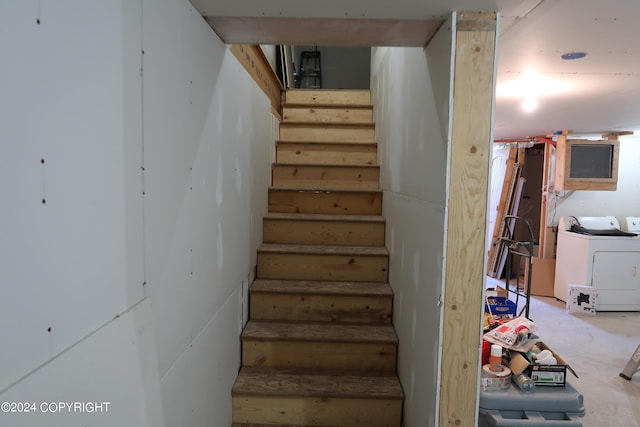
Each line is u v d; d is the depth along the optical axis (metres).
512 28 1.46
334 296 2.29
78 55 0.69
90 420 0.70
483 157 1.29
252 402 1.89
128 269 0.86
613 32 1.50
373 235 2.70
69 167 0.67
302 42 1.59
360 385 1.95
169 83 1.08
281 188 2.94
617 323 3.80
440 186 1.36
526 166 5.51
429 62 1.53
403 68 2.13
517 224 5.54
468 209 1.30
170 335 1.10
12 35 0.54
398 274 2.13
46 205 0.61
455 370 1.35
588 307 4.01
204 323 1.43
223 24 1.41
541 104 2.94
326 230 2.72
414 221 1.77
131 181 0.87
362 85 5.87
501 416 1.68
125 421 0.81
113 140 0.80
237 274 1.97
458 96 1.28
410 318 1.80
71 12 0.67
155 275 1.00
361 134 3.62
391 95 2.58
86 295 0.71
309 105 3.85
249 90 2.20
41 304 0.60
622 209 4.71
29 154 0.58
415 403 1.66
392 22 1.35
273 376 2.01
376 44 1.58
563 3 1.23
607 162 4.13
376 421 1.90
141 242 0.92
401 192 2.11
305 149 3.40
